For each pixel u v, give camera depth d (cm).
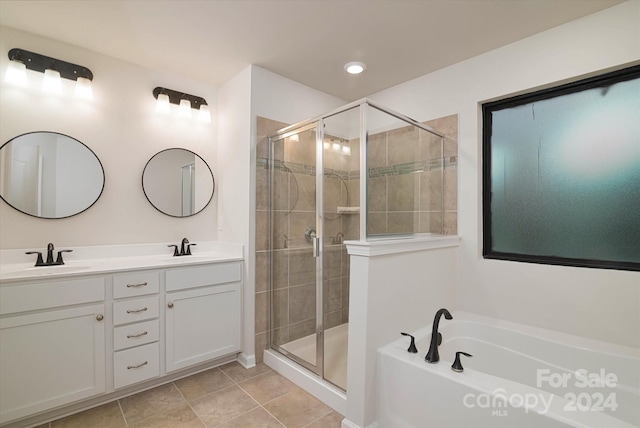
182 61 232
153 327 192
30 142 194
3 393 148
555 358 171
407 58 227
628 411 146
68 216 206
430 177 234
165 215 250
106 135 223
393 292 169
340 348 210
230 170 259
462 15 178
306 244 225
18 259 189
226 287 226
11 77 186
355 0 165
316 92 281
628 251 172
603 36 172
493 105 224
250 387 200
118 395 185
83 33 196
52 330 160
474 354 199
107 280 176
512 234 215
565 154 193
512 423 112
